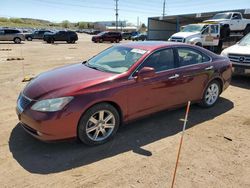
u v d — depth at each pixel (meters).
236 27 20.55
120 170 3.56
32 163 3.69
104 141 4.27
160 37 38.41
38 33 39.78
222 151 4.11
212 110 5.92
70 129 3.86
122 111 4.36
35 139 4.35
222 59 6.12
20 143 4.22
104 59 5.14
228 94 7.31
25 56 16.66
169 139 4.47
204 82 5.62
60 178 3.38
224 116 5.57
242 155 4.01
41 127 3.72
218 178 3.43
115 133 4.41
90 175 3.45
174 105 5.16
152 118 5.34
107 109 4.16
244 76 9.77
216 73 5.82
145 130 4.80
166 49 5.00
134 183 3.29
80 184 3.26
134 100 4.45
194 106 6.15
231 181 3.38
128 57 4.82
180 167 3.65
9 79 8.93
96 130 4.15
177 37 18.39
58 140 3.87
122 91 4.25
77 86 3.97
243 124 5.16
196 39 17.84
